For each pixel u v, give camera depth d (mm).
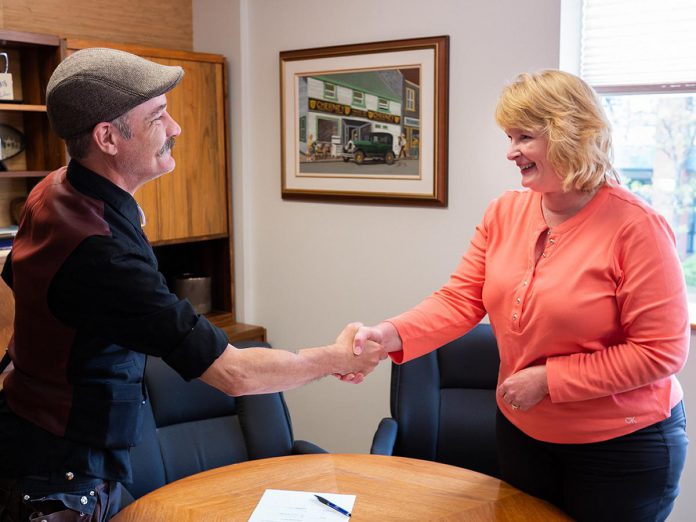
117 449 1568
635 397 1631
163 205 3252
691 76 2566
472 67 2809
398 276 3109
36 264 1476
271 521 1678
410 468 1960
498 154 2793
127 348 1514
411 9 2924
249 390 1606
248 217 3549
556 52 2631
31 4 2994
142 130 1512
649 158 2840
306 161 3293
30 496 1528
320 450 2348
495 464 2502
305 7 3211
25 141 3055
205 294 3562
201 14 3523
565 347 1649
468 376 2559
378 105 3037
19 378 1560
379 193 3092
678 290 1564
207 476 1933
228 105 3482
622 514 1667
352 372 1835
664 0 2592
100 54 1499
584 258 1621
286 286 3480
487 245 1888
